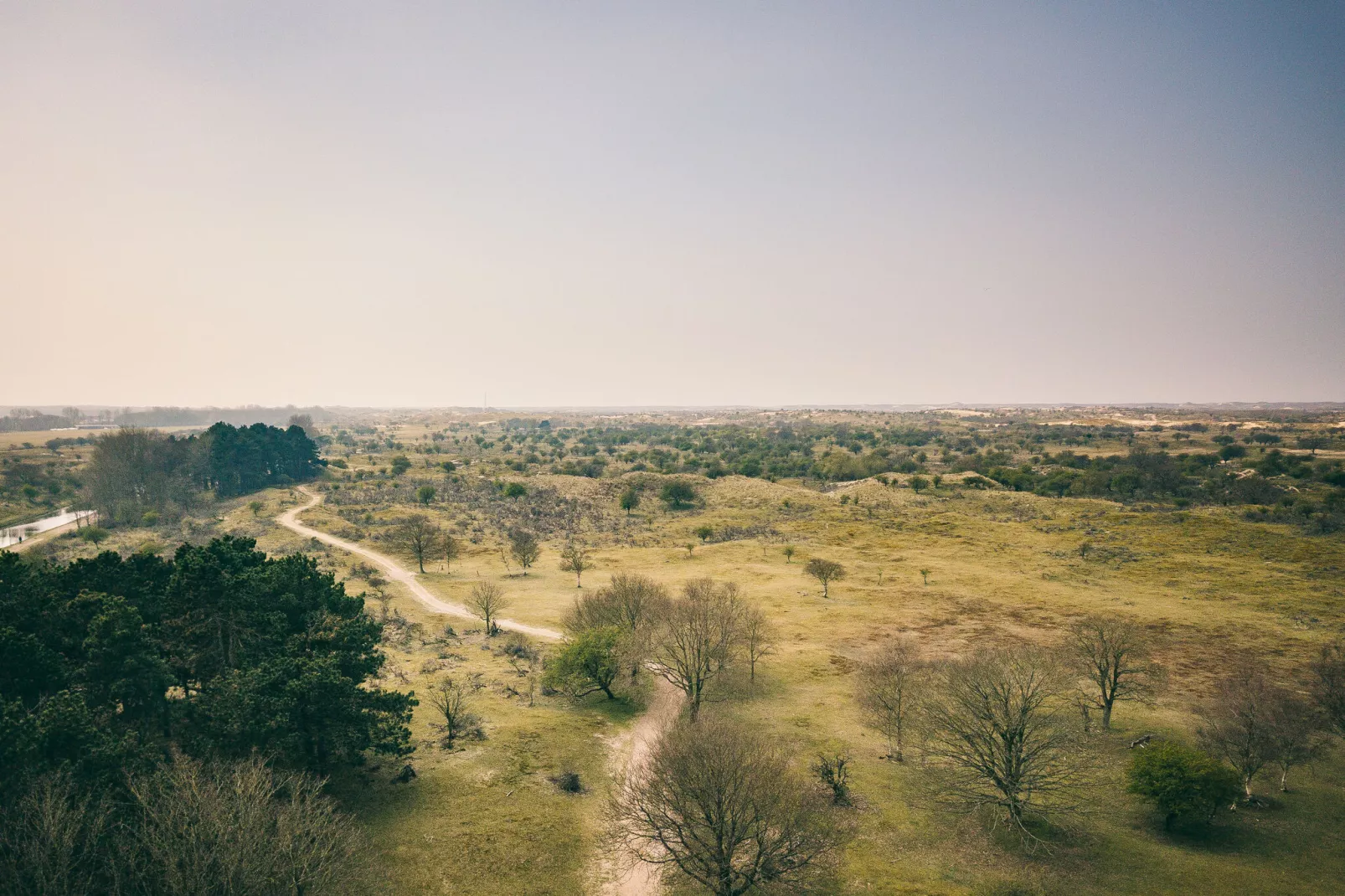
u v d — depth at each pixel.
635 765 50.47
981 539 129.25
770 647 74.38
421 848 38.38
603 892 37.38
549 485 191.75
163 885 27.03
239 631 44.50
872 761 51.47
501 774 46.97
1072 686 58.22
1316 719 49.97
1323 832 42.28
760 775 37.34
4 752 29.20
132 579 45.44
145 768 33.19
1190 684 64.56
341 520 143.25
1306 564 104.06
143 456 159.88
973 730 45.28
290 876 28.88
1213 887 37.22
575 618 74.19
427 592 98.88
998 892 36.84
